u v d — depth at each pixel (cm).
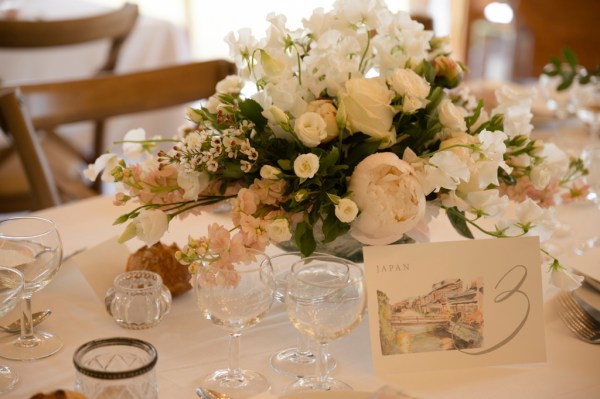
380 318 102
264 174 96
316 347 107
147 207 103
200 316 114
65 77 307
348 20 108
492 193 101
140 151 115
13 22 227
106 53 311
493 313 104
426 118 104
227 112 103
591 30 306
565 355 106
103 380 76
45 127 182
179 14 458
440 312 103
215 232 93
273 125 100
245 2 462
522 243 105
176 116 305
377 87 99
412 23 111
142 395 79
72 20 239
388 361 101
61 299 117
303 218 99
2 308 89
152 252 117
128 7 259
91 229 144
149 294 108
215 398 92
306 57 104
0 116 172
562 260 121
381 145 100
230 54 110
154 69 198
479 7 453
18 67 299
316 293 89
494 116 114
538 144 114
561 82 200
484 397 96
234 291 91
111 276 119
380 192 93
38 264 102
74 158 280
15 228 110
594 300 115
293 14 464
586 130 206
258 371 101
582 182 140
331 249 110
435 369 102
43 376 97
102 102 190
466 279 104
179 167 99
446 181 96
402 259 103
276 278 105
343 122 96
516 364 103
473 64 447
